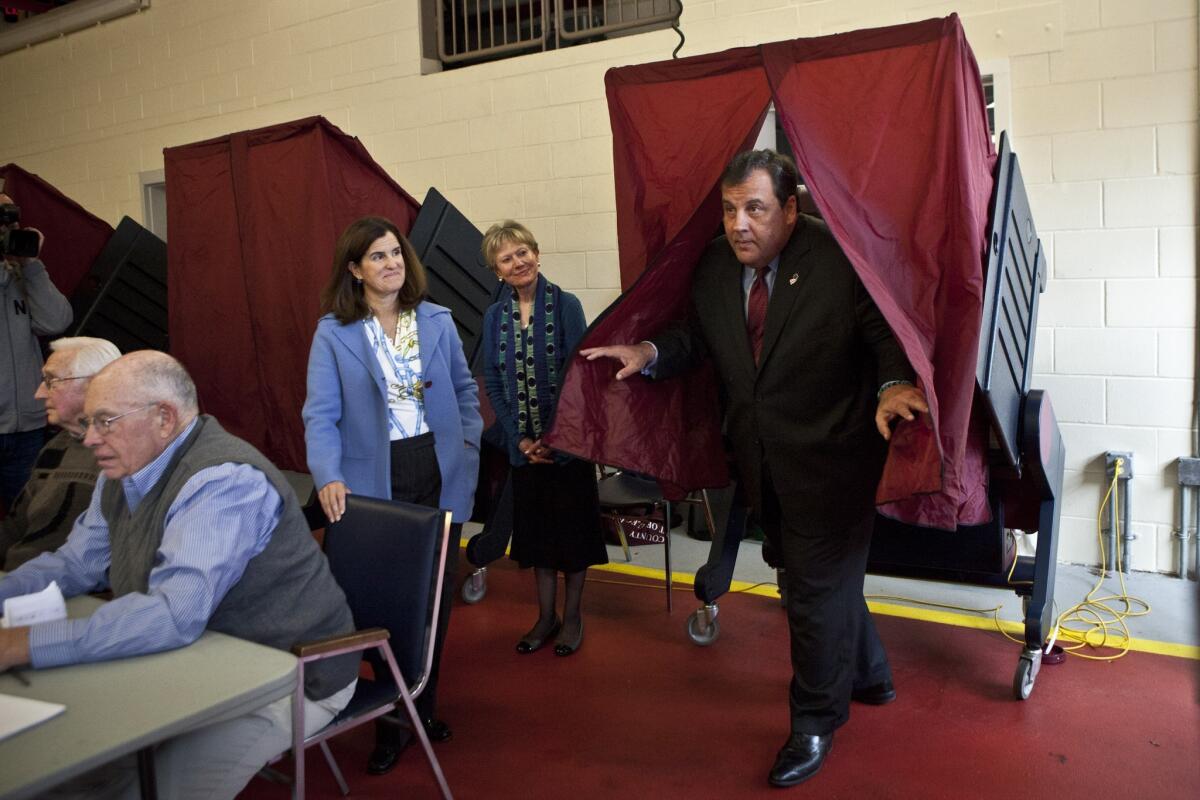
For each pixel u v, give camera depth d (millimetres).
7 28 7012
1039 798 2225
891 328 1939
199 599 1573
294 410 3773
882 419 2045
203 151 3889
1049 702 2721
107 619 1494
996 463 2646
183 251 3982
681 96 2570
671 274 2479
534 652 3250
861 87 2197
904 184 2154
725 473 2736
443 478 2611
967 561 2787
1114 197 3699
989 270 2273
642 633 3400
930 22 2139
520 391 3098
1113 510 3793
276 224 3693
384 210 3803
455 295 3941
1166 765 2348
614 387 2533
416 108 5227
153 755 1415
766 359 2279
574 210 4816
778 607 3621
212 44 5977
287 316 3713
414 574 1986
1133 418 3760
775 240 2213
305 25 5578
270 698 1422
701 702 2818
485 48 5191
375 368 2488
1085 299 3791
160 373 1731
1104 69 3664
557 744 2580
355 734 2688
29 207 4746
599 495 3596
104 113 6582
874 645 2725
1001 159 2449
